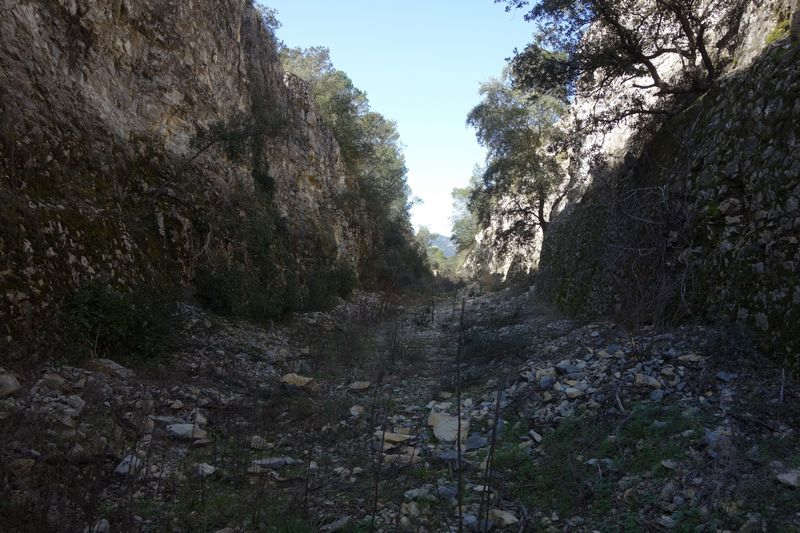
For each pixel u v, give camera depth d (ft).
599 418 19.93
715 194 28.32
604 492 14.92
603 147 63.62
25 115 27.48
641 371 22.89
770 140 25.26
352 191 112.47
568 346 32.55
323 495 16.08
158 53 44.65
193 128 47.42
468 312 67.87
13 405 16.72
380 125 142.20
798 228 21.86
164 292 35.06
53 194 27.91
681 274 28.84
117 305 26.53
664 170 36.40
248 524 13.65
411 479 17.30
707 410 18.28
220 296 41.47
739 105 28.86
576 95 47.88
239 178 54.75
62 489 12.73
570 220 66.18
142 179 39.24
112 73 38.70
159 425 19.83
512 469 17.67
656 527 12.92
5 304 21.48
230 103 55.52
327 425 23.16
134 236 34.81
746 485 13.57
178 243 40.01
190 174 44.88
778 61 26.37
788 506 12.56
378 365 34.22
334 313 63.10
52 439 15.31
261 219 53.62
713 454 15.16
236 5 61.98
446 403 26.58
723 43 40.42
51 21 32.42
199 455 18.35
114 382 22.34
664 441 16.84
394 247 132.16
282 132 61.98
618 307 36.55
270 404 24.39
